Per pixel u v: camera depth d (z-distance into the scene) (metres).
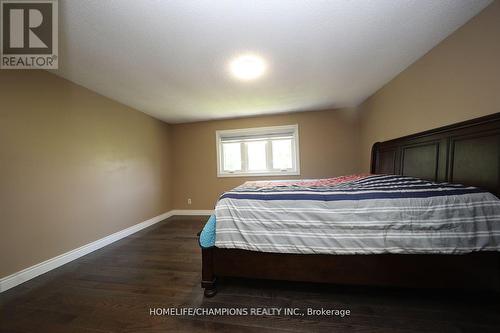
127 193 3.16
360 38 1.71
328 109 3.83
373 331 1.15
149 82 2.41
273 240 1.41
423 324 1.18
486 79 1.46
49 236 2.05
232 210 1.50
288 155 4.06
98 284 1.73
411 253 1.27
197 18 1.40
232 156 4.29
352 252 1.32
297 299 1.44
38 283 1.77
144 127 3.62
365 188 1.54
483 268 1.23
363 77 2.50
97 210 2.62
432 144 1.88
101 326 1.26
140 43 1.67
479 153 1.44
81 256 2.34
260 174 4.11
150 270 1.95
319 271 1.40
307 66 2.16
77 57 1.86
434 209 1.24
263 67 2.14
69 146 2.30
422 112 2.07
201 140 4.32
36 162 1.97
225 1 1.26
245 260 1.49
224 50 1.81
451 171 1.67
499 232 1.19
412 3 1.35
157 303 1.46
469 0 1.36
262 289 1.58
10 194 1.77
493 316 1.22
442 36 1.73
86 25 1.44
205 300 1.47
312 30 1.58
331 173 3.84
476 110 1.53
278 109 3.67
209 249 1.51
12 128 1.80
